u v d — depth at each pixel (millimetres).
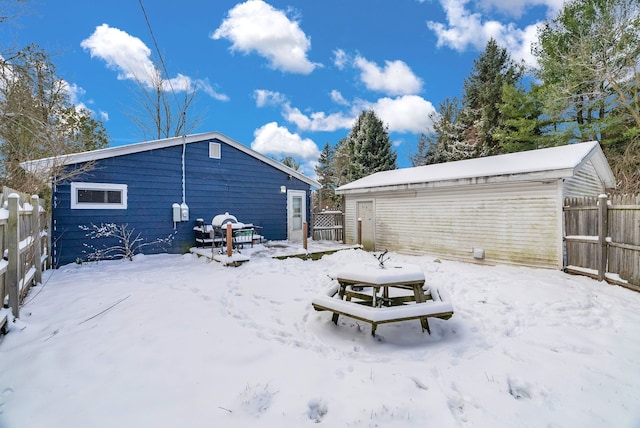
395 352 3178
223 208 10242
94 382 2441
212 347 3094
